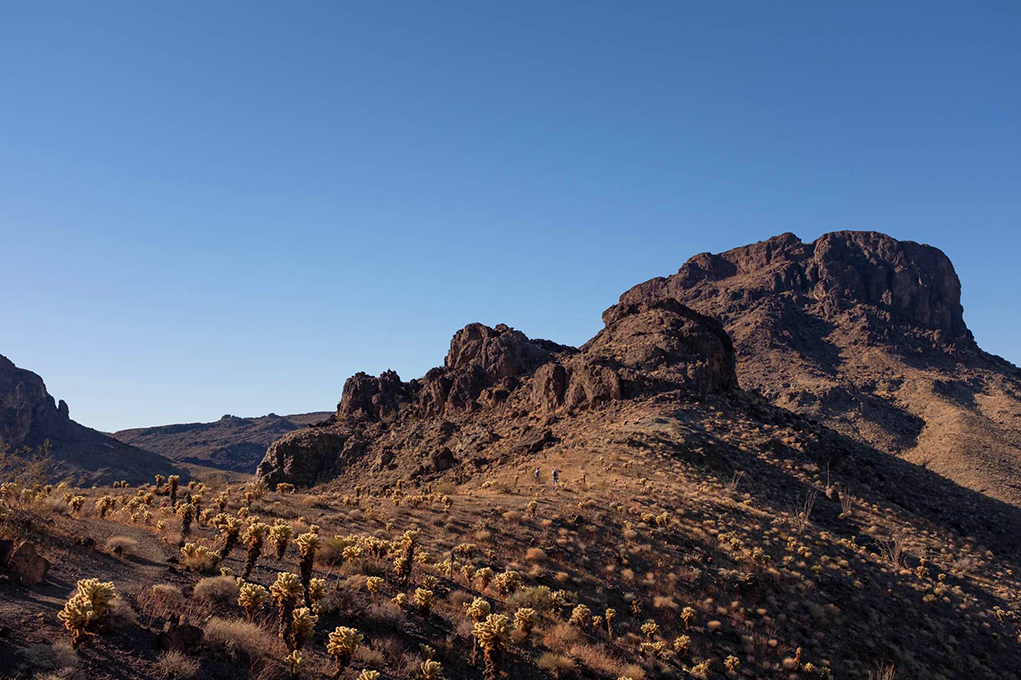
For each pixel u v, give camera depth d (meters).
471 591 21.39
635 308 105.50
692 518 38.69
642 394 75.31
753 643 24.84
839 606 31.06
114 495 29.41
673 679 19.44
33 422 169.62
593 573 27.83
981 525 63.56
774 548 36.44
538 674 15.90
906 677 26.55
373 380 112.38
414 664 13.86
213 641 11.62
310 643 13.41
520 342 105.50
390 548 22.39
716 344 86.44
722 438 64.19
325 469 90.81
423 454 81.88
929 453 144.75
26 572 12.48
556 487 43.56
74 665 9.82
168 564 16.30
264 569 17.80
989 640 33.56
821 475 61.56
